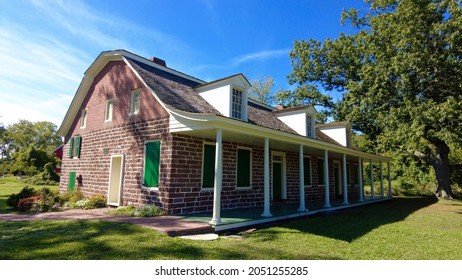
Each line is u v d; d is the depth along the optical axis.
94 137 12.14
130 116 10.30
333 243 6.21
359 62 20.78
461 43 13.31
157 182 8.66
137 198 9.32
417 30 13.86
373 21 16.23
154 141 9.09
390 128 15.87
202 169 9.27
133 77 10.54
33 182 28.78
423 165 24.30
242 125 7.63
